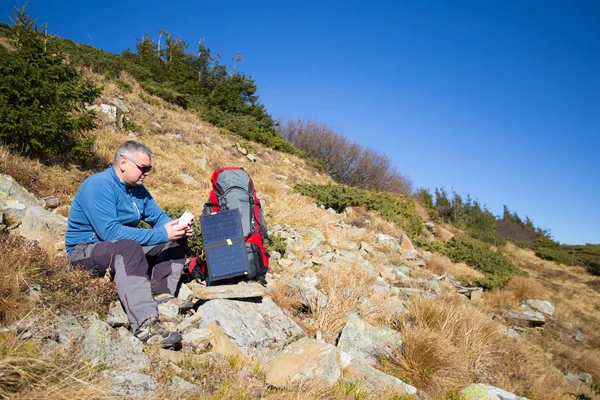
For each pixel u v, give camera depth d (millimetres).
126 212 3486
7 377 2016
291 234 8219
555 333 10008
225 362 2992
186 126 15281
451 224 25609
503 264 13695
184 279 4312
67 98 7355
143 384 2371
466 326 5363
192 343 3182
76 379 2133
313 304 4762
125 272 3041
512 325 9180
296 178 16047
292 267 6129
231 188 4297
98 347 2551
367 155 26844
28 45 7203
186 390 2523
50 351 2410
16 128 6266
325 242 8750
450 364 4180
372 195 16109
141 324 2947
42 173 6316
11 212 4512
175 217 6070
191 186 9250
